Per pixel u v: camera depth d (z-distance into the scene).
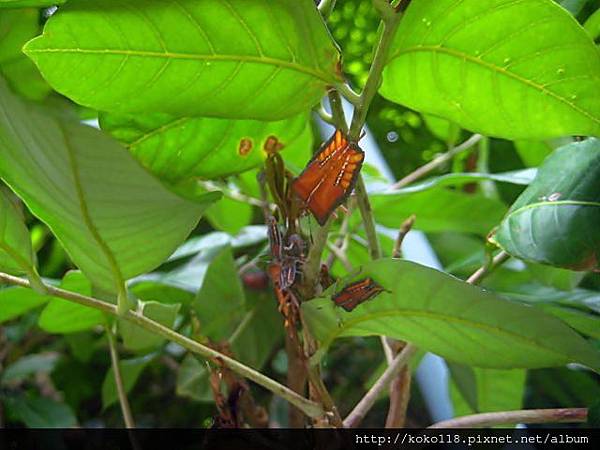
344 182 0.19
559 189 0.20
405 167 0.41
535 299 0.26
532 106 0.19
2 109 0.15
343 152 0.19
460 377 0.32
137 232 0.16
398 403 0.24
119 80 0.18
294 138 0.22
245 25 0.17
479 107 0.20
